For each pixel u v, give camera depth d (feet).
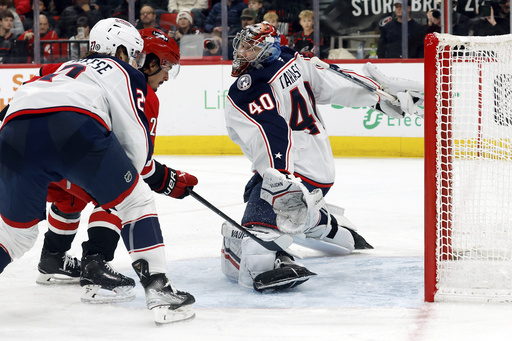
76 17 79.00
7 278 26.66
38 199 19.53
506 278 23.13
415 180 55.57
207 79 75.41
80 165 19.03
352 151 72.43
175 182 22.59
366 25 73.56
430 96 21.47
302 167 26.50
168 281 19.81
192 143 76.28
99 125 19.29
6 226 19.76
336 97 27.63
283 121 24.44
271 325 19.60
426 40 21.53
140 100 20.25
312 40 74.79
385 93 27.45
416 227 36.94
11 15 79.10
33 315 20.99
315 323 19.75
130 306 22.11
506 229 28.12
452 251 23.65
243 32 25.34
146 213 19.85
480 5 71.10
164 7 77.92
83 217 42.70
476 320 19.72
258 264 24.14
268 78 25.16
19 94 19.54
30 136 18.98
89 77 19.97
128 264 29.07
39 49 79.25
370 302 22.22
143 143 20.18
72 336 18.69
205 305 22.20
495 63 25.20
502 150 25.48
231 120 24.99
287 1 75.20
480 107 25.57
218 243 33.53
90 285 22.67
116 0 78.54
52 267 25.02
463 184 25.63
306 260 29.53
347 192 50.06
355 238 30.76
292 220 23.53
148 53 22.94
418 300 22.35
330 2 74.13
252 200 25.23
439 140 22.04
